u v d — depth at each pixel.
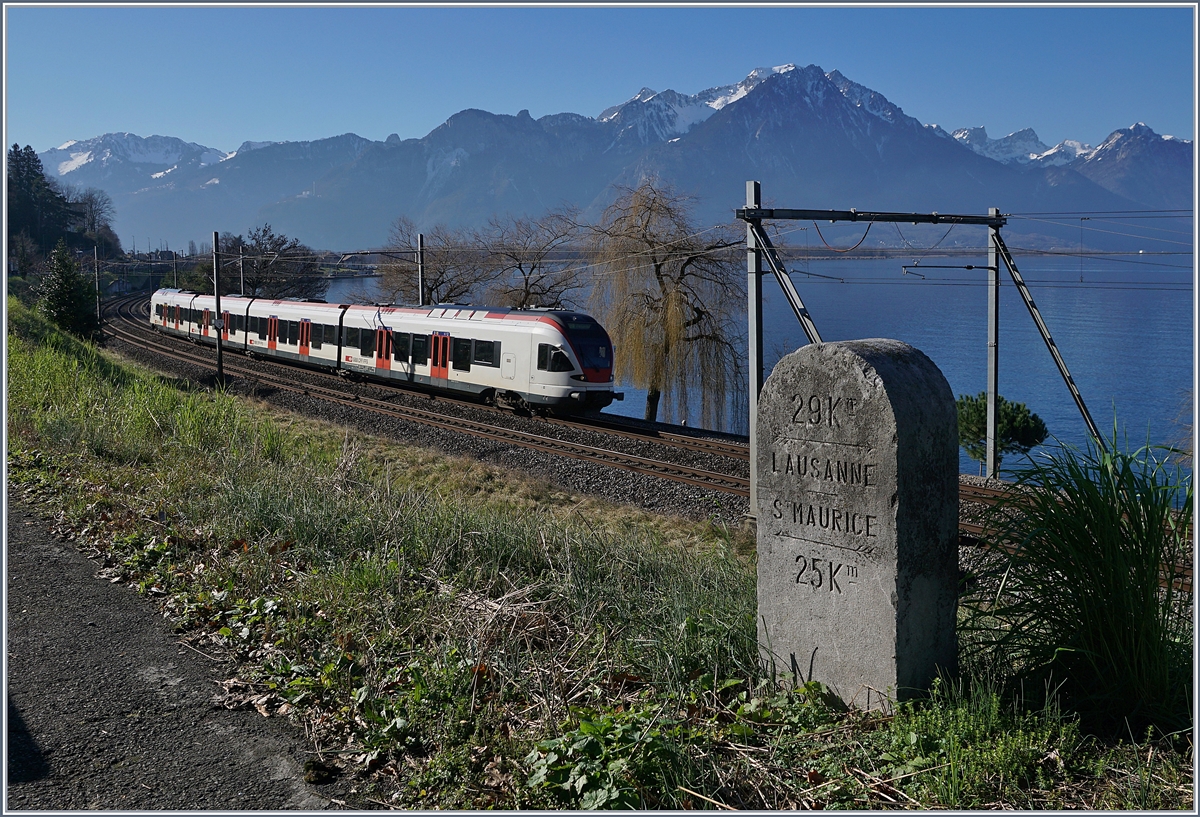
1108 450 4.59
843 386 4.52
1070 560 4.45
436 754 4.23
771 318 137.25
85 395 15.81
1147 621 4.26
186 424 13.52
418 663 5.11
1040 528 4.44
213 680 5.14
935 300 193.25
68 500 9.15
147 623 6.01
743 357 31.52
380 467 15.89
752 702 4.59
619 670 5.08
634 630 5.65
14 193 99.94
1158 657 4.23
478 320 25.09
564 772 3.89
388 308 29.28
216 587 6.58
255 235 67.00
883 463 4.35
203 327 42.94
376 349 29.36
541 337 22.88
